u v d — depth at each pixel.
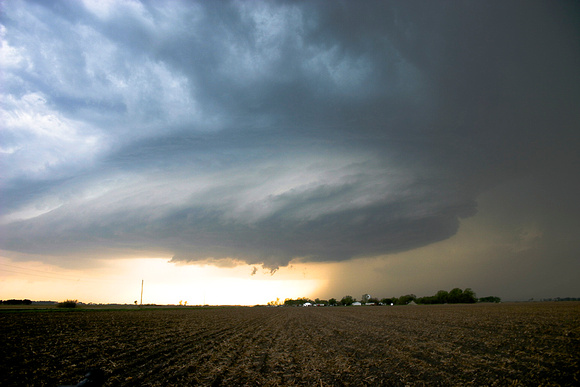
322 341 24.81
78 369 14.67
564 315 44.88
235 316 64.50
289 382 13.12
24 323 34.19
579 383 12.08
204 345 22.64
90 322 38.88
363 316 57.78
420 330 30.72
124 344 22.22
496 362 15.70
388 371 14.59
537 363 15.22
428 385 12.39
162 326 37.09
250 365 16.16
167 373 14.31
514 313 52.84
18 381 12.59
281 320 51.44
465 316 48.78
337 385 12.71
